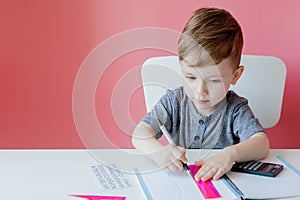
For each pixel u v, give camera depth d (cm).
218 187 62
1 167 71
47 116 132
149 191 61
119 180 66
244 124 90
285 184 64
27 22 125
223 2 125
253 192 61
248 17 126
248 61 109
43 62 128
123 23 126
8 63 128
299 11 125
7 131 132
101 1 125
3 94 130
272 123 111
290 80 129
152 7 125
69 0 125
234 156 72
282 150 84
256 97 110
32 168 71
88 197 60
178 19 126
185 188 62
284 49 127
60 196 60
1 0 124
